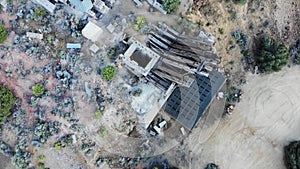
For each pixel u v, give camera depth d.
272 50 57.88
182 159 55.66
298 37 61.62
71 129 53.62
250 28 59.88
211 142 56.53
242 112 57.81
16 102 53.44
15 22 55.19
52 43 54.97
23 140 52.88
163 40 56.22
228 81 58.59
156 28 56.59
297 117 58.06
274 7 60.88
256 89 58.81
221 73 58.31
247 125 57.44
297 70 60.06
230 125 57.28
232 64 59.12
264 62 57.81
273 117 57.91
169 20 57.47
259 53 58.84
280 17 61.19
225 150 56.44
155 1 56.78
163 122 56.19
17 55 54.53
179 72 55.34
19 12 55.22
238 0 57.50
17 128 52.91
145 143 55.38
